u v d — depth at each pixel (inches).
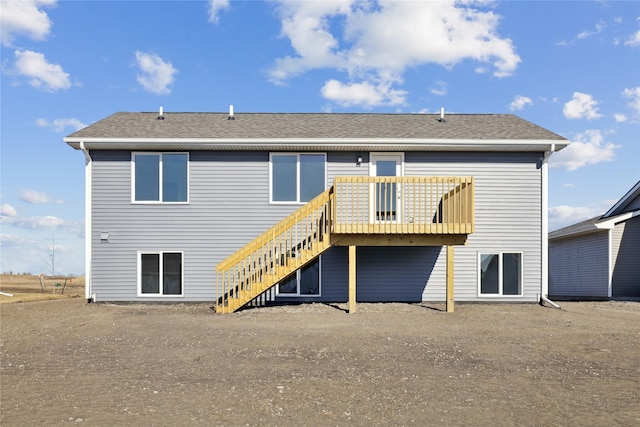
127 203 602.5
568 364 313.4
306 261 526.9
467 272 605.6
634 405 238.7
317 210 538.9
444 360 321.1
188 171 605.3
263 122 666.8
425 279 605.3
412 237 525.0
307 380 278.2
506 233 607.5
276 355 334.0
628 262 784.3
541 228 607.8
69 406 239.3
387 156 611.5
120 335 402.3
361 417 223.1
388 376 285.4
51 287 1164.5
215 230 603.5
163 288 600.1
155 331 416.5
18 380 283.4
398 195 594.6
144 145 583.8
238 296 528.4
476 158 610.5
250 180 606.9
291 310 534.3
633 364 314.0
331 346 357.4
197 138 577.3
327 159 608.4
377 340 376.8
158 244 601.3
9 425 215.6
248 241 603.2
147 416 225.5
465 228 511.5
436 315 497.7
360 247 607.8
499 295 605.0
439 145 583.8
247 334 399.5
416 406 237.0
